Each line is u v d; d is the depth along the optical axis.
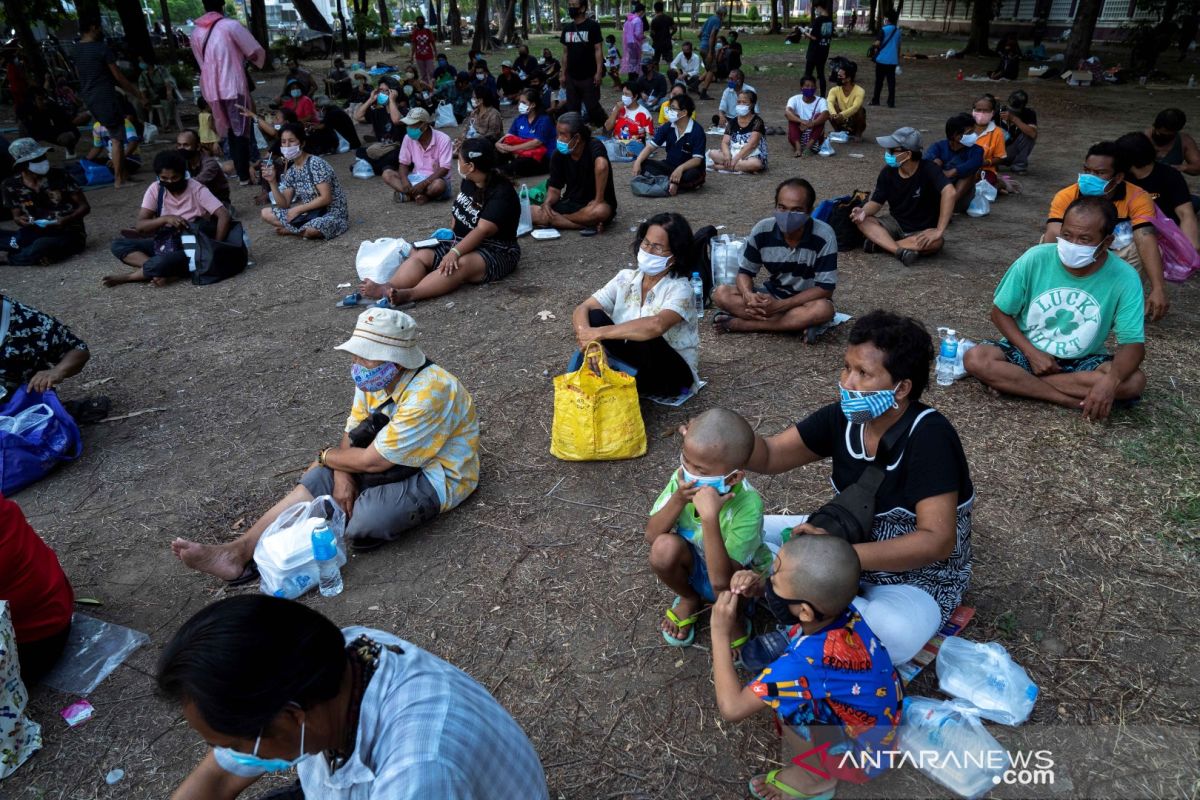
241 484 4.28
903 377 2.42
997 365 4.59
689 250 4.45
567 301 6.62
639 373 4.64
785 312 5.54
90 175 11.93
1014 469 3.99
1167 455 4.03
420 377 3.60
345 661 1.49
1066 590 3.16
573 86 13.85
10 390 4.48
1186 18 24.09
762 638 2.71
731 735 2.65
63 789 2.59
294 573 3.33
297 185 8.78
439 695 1.59
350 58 34.28
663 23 22.06
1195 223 5.79
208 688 1.32
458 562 3.56
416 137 9.81
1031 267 4.34
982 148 8.38
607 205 8.32
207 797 1.83
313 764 1.65
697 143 9.92
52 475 4.46
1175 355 5.16
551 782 2.51
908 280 6.75
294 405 5.14
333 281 7.46
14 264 8.38
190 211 7.76
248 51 11.02
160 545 3.82
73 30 29.23
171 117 16.94
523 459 4.36
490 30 36.34
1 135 10.34
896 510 2.55
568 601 3.30
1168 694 2.67
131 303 7.16
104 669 3.07
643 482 4.09
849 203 7.55
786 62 26.47
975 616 3.05
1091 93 18.77
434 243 7.02
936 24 40.69
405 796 1.41
